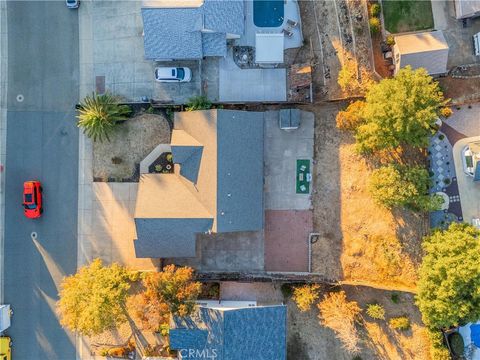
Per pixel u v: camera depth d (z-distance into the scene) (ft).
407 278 135.23
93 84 144.87
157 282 128.67
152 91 143.43
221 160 130.72
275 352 130.62
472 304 122.72
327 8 139.33
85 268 136.77
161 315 131.23
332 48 139.33
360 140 132.26
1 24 145.38
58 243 145.79
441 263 121.08
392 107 120.67
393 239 136.36
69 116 145.48
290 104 140.97
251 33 140.56
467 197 137.90
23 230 146.30
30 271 146.00
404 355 136.36
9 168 145.89
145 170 144.05
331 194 140.87
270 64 140.05
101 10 144.25
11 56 145.38
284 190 142.31
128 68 143.95
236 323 127.13
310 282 139.33
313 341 140.46
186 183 135.44
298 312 141.28
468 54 136.67
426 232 135.85
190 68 141.79
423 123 120.06
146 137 144.15
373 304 137.49
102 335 144.97
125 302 139.64
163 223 132.77
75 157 145.38
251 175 135.74
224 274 142.82
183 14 132.36
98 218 145.38
